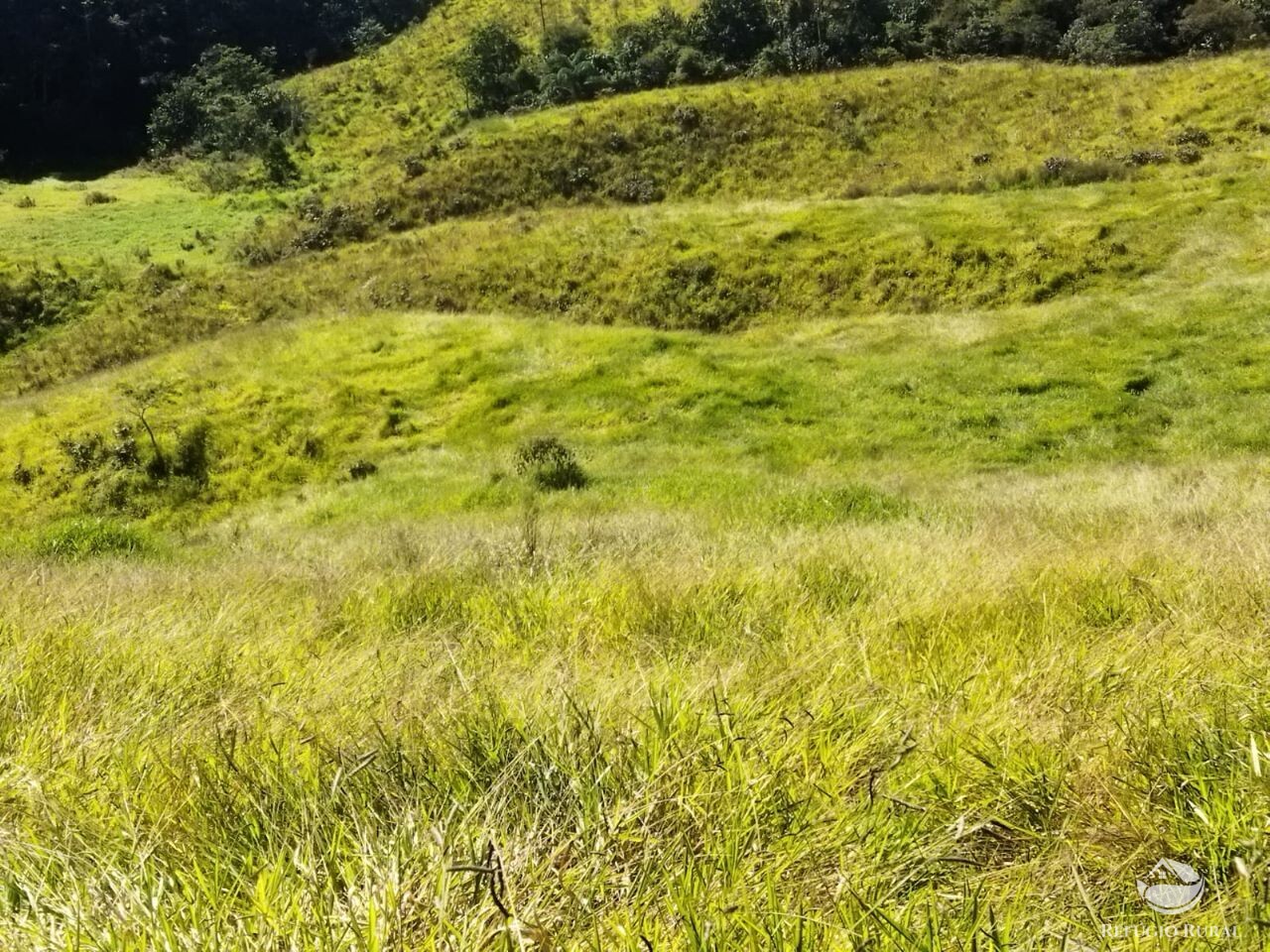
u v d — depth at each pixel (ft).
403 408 59.67
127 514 53.47
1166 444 44.78
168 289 96.89
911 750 6.05
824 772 5.82
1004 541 19.60
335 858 4.75
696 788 5.43
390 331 69.41
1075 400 50.39
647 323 70.85
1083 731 6.45
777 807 5.32
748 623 11.55
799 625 11.39
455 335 67.62
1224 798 5.21
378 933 4.05
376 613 14.61
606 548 20.34
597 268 77.30
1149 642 8.75
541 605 13.69
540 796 5.54
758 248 75.15
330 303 83.46
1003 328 60.44
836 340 63.41
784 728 6.37
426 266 85.15
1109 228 68.90
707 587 13.70
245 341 70.59
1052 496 33.22
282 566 22.86
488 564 18.66
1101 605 11.33
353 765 5.91
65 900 4.58
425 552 23.31
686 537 23.32
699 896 4.39
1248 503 26.00
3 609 13.52
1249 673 7.28
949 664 8.57
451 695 7.85
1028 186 82.43
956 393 53.26
